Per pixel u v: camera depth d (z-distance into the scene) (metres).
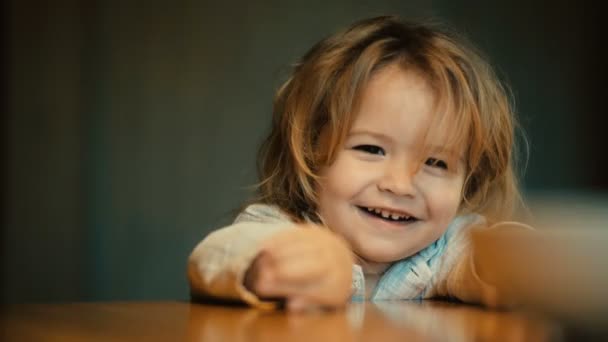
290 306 0.74
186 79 3.93
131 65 3.90
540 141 4.18
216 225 3.78
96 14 3.88
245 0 3.96
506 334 0.56
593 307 0.48
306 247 0.75
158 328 0.58
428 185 1.19
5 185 3.81
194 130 3.93
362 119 1.20
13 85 3.83
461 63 1.32
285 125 1.38
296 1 3.97
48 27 3.86
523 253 0.52
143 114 3.91
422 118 1.18
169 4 3.92
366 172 1.19
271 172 1.41
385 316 0.70
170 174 3.91
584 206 0.50
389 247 1.20
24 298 3.78
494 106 1.38
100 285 3.85
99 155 3.88
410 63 1.23
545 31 4.20
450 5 4.11
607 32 4.22
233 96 3.94
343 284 0.76
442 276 1.18
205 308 0.75
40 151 3.85
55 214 3.84
